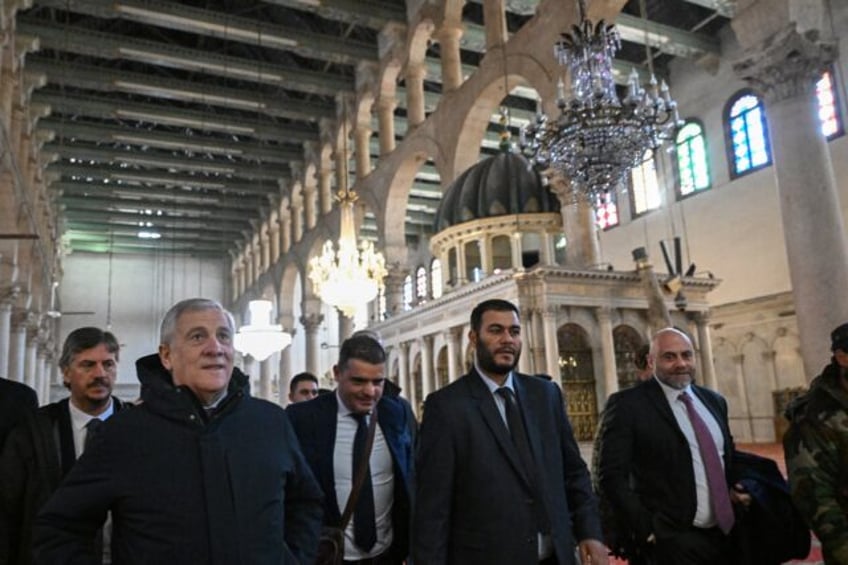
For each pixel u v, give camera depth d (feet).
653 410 11.75
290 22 75.46
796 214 28.19
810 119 28.78
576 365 38.63
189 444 6.97
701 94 71.15
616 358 40.09
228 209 119.75
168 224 122.21
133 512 6.65
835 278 27.30
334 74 79.97
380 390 11.44
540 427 10.22
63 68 71.67
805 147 28.45
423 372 47.21
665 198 74.08
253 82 86.53
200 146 90.53
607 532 12.07
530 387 10.67
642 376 15.12
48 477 9.95
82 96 78.43
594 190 30.04
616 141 27.91
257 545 6.83
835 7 58.29
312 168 95.25
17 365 62.90
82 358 10.87
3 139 46.68
